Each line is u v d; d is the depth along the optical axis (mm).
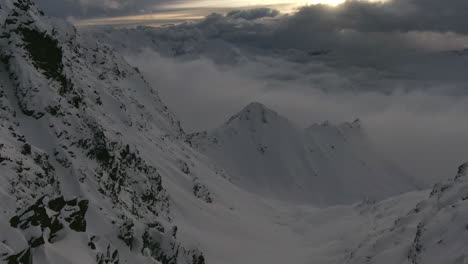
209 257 95188
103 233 49094
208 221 127250
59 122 71188
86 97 126188
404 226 86375
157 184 118062
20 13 75875
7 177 43562
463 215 61312
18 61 70750
